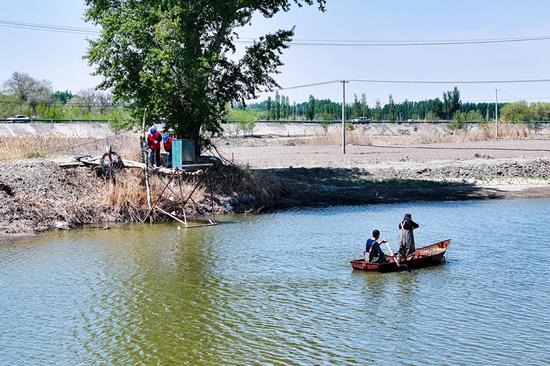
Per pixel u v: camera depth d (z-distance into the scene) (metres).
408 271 23.77
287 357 15.67
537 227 32.38
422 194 45.12
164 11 37.16
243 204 39.38
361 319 18.42
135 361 15.54
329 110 184.62
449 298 20.34
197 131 41.69
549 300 20.00
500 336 16.92
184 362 15.43
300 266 24.62
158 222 34.62
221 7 38.59
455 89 165.00
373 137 98.12
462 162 57.19
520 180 50.75
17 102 123.56
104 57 38.34
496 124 91.06
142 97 39.50
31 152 47.00
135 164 36.22
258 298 20.52
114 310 19.38
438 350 16.02
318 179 47.91
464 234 30.62
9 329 17.81
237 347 16.36
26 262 25.34
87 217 34.22
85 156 38.56
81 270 24.06
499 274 23.16
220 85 42.31
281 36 42.41
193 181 38.47
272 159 59.69
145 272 23.80
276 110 173.75
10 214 32.31
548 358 15.47
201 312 19.12
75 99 138.38
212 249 27.72
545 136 95.50
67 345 16.62
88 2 39.44
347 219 35.50
